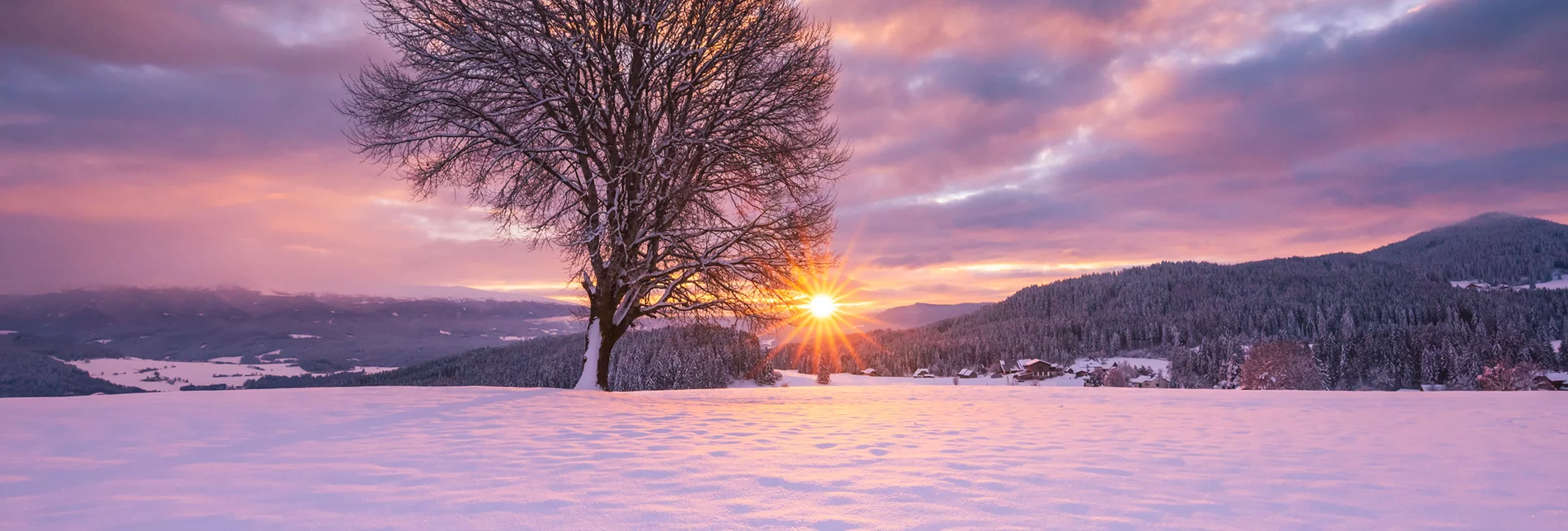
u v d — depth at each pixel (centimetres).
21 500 428
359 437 698
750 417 960
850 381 13100
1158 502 429
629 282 1622
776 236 1623
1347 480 500
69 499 430
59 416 805
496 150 1650
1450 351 10275
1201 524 378
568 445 658
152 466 536
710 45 1680
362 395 1124
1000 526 374
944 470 533
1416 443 686
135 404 923
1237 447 661
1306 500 436
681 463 562
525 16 1567
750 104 1714
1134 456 604
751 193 1734
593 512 403
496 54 1549
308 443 657
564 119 1706
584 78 1684
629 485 476
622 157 1670
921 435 752
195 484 472
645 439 705
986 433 775
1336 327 17888
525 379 7300
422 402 1044
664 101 1689
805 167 1692
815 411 1064
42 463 546
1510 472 530
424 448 634
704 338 1841
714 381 5469
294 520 383
